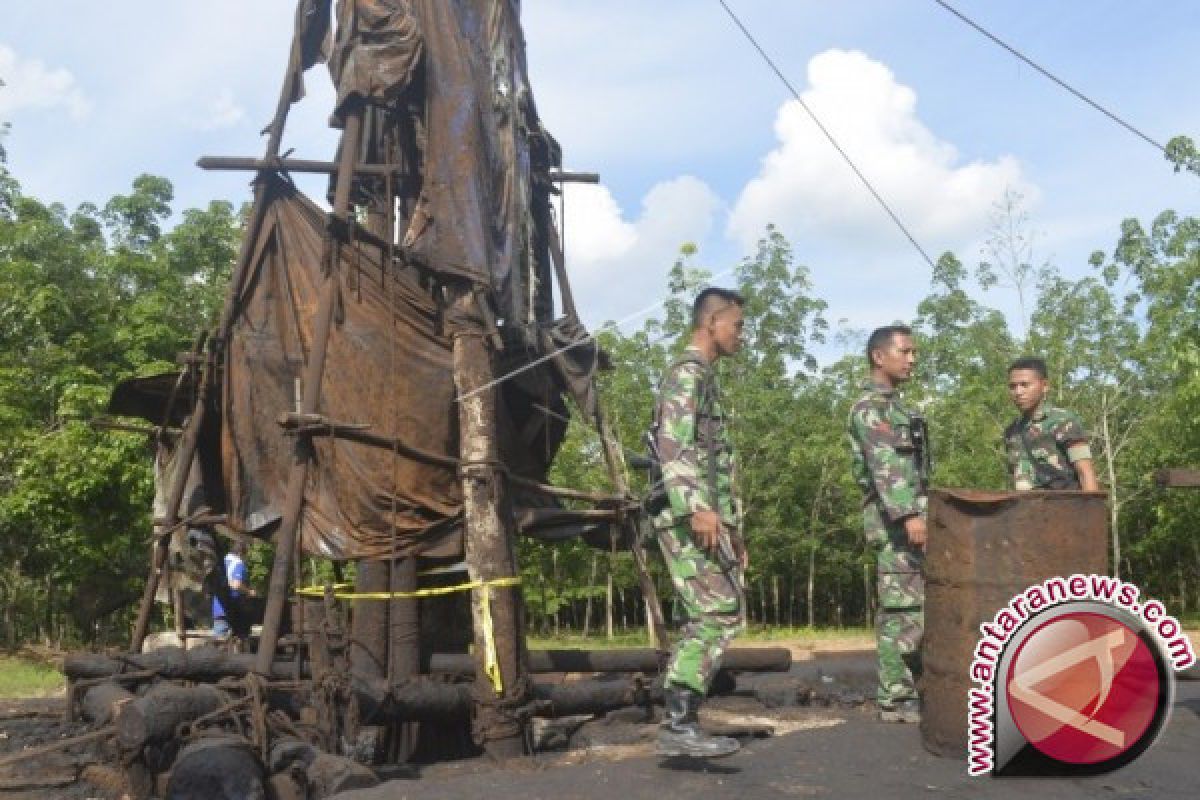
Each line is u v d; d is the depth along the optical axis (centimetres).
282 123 814
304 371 791
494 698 661
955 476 2669
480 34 807
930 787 471
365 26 753
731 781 484
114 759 660
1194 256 2436
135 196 2827
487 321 726
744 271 2853
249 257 829
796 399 3038
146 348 2333
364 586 747
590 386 877
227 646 976
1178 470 586
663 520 494
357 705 637
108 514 1967
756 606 3678
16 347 2286
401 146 829
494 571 679
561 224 931
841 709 847
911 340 664
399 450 715
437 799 475
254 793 535
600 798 464
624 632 3206
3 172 2730
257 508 809
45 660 1741
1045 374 710
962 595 519
